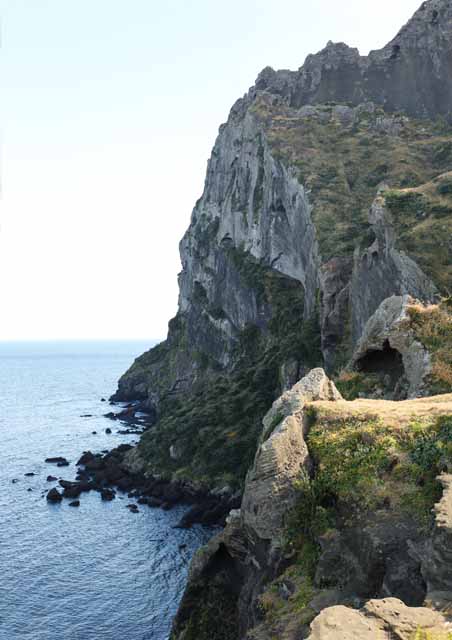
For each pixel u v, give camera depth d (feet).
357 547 43.37
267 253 322.14
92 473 231.91
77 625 114.21
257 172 350.02
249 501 53.47
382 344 96.43
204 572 67.97
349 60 426.10
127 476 228.43
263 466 53.16
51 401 505.25
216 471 206.08
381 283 161.27
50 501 195.62
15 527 169.68
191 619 65.77
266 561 51.85
